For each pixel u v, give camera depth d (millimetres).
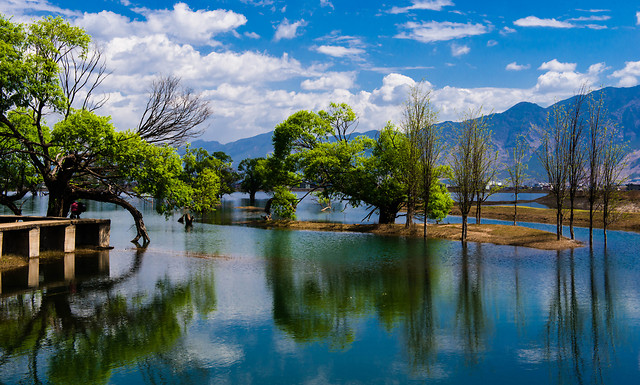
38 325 17953
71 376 13406
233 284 25375
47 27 34219
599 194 39781
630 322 18609
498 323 18625
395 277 27422
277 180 60719
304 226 56812
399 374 13812
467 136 44406
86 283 25250
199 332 17391
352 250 38281
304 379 13320
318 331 17641
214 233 51656
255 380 13289
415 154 48719
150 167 36812
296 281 26234
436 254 36094
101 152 34812
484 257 34438
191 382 13055
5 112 33219
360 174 54406
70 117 34812
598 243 41344
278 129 59438
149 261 32469
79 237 39656
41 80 32750
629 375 13727
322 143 57938
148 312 19859
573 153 40750
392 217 56156
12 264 29688
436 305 21250
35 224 31688
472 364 14578
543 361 14805
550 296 22766
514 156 55344
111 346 15938
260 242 43625
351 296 22859
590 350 15695
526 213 69625
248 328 18000
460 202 43562
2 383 12906
